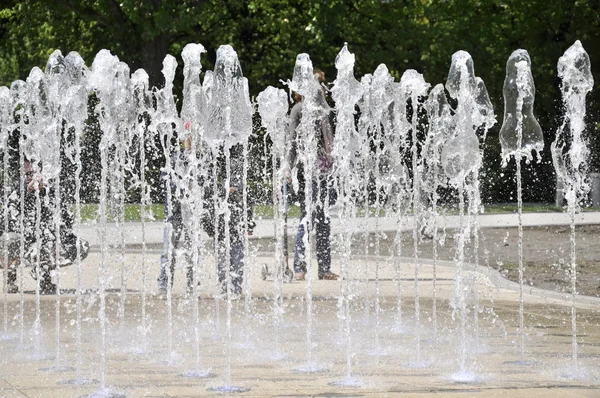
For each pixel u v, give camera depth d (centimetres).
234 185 1260
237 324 1029
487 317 1072
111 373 750
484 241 2192
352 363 793
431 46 4503
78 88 1090
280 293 1287
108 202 2902
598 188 3922
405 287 1364
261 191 3219
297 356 830
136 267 1669
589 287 1364
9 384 708
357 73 4622
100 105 1068
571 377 724
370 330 989
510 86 973
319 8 4253
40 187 1329
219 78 934
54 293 1312
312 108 1391
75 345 897
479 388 681
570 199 891
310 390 677
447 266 1670
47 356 837
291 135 1401
